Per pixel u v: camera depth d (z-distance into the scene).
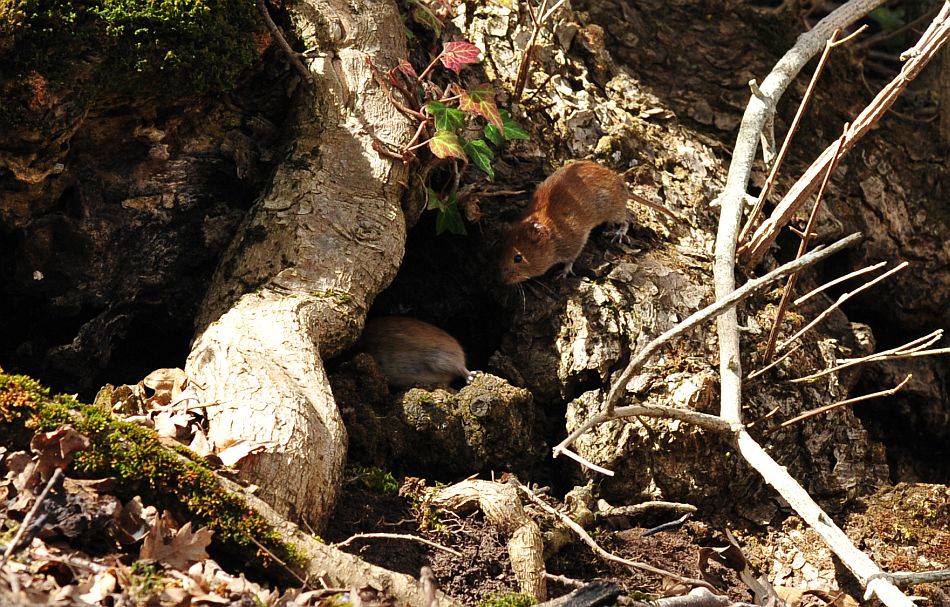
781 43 8.30
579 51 7.57
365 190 5.74
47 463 4.09
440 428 5.46
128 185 5.65
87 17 5.12
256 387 4.69
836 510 6.05
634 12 8.13
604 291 6.29
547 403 6.19
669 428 5.79
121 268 5.65
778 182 7.50
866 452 6.36
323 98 5.92
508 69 7.11
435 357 5.95
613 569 5.19
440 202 6.25
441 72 6.84
